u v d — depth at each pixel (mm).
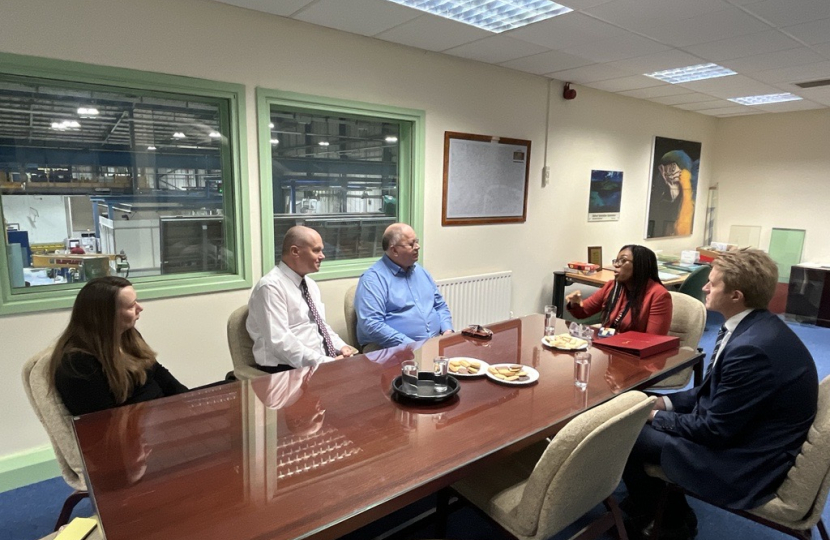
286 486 1095
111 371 1562
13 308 2205
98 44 2256
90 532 1234
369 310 2625
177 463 1189
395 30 2967
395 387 1604
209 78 2572
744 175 5996
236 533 940
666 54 3410
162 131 2605
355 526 1006
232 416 1453
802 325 5238
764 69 3775
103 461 1198
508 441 1315
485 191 3924
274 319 2217
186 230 2754
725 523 2066
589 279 4180
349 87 3072
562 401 1590
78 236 2443
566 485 1219
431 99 3479
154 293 2545
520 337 2322
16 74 2127
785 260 5672
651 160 5340
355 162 3371
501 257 4164
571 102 4414
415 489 1098
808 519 1473
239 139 2715
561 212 4566
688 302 2680
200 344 2732
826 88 4359
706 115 5941
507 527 1383
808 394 1521
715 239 6273
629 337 2285
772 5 2514
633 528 1899
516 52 3412
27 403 2299
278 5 2570
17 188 2254
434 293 2990
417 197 3514
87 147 2412
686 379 2508
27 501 2160
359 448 1270
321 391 1646
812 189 5500
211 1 2521
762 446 1554
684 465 1645
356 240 3465
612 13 2656
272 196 2920
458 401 1578
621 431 1257
